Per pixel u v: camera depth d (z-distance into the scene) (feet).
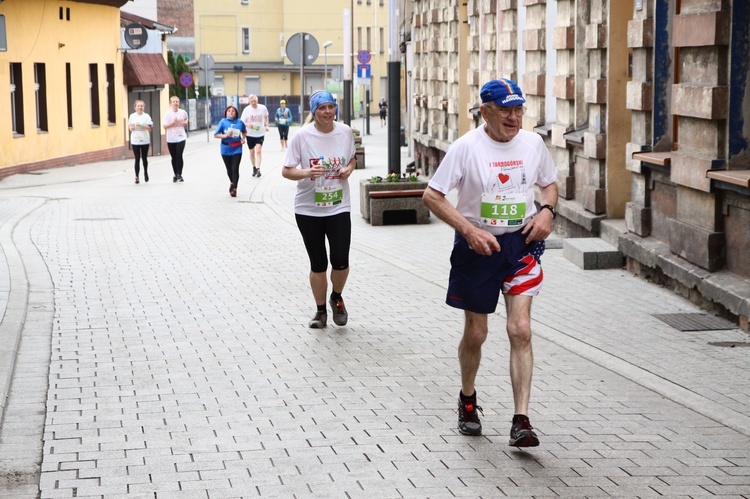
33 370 27.81
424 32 101.14
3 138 103.04
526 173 21.33
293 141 32.30
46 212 67.72
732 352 29.35
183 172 107.34
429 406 24.38
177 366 28.22
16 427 22.88
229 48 338.75
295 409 24.16
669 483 19.29
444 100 88.84
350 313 35.32
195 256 48.34
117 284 40.91
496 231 21.36
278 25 342.23
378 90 347.97
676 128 38.86
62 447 21.48
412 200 60.54
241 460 20.67
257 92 338.54
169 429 22.67
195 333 32.30
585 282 40.04
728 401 24.52
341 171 32.24
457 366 28.12
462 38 82.28
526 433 20.45
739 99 33.73
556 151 53.62
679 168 36.55
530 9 58.49
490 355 29.30
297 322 33.91
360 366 28.17
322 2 342.64
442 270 44.09
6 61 103.19
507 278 21.42
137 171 92.12
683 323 32.96
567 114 51.55
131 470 20.10
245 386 26.17
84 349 30.25
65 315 35.06
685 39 35.94
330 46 344.69
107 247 51.31
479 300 21.40
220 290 39.58
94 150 127.65
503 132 21.15
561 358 28.86
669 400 24.81
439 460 20.62
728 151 33.88
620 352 29.45
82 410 24.14
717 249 34.55
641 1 41.22
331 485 19.27
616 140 46.09
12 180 98.63
